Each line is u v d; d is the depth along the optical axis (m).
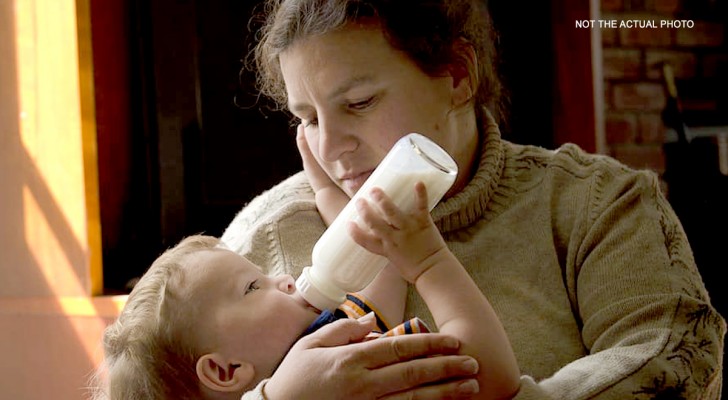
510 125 3.09
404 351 1.00
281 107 1.46
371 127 1.21
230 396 1.20
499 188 1.36
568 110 3.07
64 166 2.69
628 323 1.20
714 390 1.22
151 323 1.23
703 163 3.21
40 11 2.69
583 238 1.30
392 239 1.05
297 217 1.39
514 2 3.11
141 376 1.23
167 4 2.90
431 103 1.23
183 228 2.95
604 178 1.35
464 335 1.02
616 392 1.09
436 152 1.08
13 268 2.78
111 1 3.01
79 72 2.64
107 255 3.02
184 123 2.94
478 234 1.32
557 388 1.08
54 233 2.71
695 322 1.19
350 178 1.24
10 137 2.76
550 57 3.10
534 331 1.25
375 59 1.18
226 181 2.97
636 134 3.33
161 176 2.93
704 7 3.43
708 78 3.43
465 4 1.30
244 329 1.19
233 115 2.97
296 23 1.19
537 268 1.30
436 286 1.05
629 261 1.25
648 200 1.33
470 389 0.99
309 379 1.02
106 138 3.03
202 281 1.23
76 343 2.65
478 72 1.34
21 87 2.73
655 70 3.37
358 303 1.24
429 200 1.07
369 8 1.16
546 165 1.39
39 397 2.70
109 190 3.04
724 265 3.06
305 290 1.19
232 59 2.96
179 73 2.92
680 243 1.30
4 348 2.74
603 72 3.31
